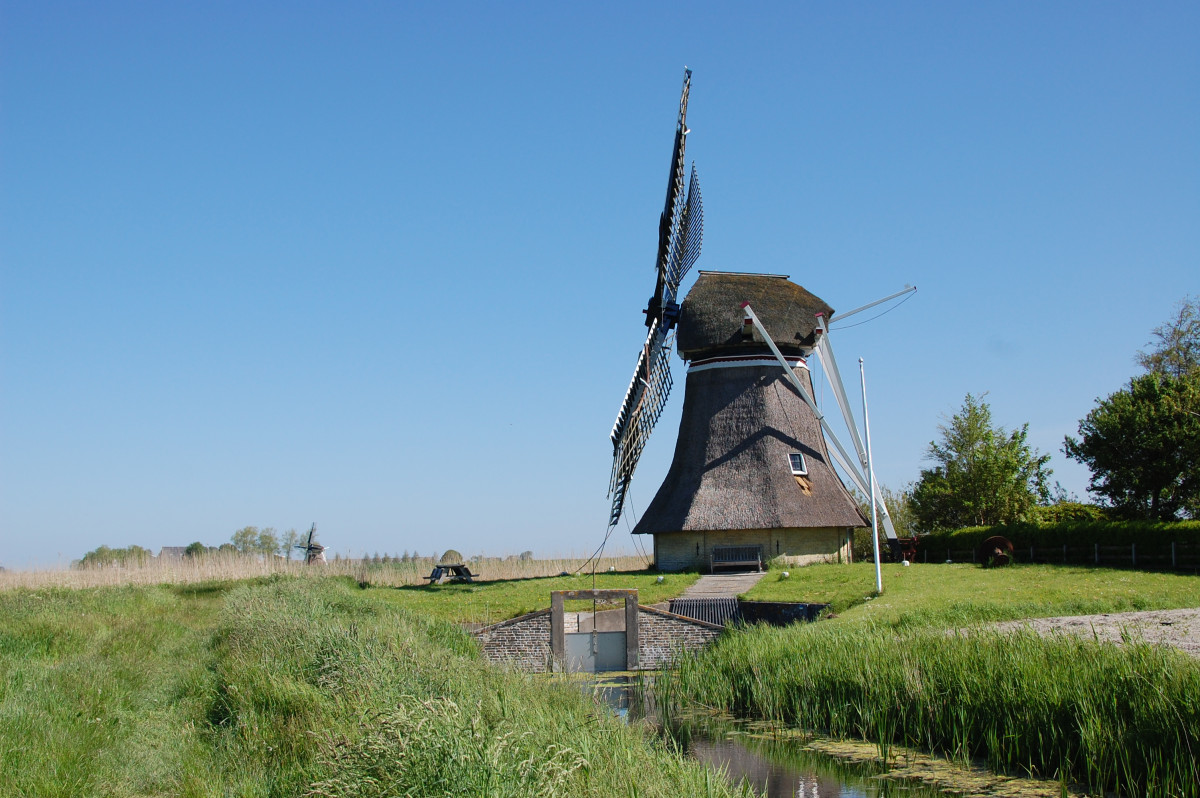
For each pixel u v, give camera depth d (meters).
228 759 11.98
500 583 36.03
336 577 43.97
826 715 16.66
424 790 8.34
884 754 14.20
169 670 19.17
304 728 12.20
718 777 10.53
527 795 8.38
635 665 26.02
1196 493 41.19
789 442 38.62
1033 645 15.49
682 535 37.88
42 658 21.16
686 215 31.02
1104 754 11.98
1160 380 43.09
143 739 12.94
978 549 38.88
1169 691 12.02
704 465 38.38
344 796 8.66
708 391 39.62
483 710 11.67
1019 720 13.45
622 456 31.59
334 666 14.69
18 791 9.80
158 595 36.66
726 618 29.66
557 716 12.81
